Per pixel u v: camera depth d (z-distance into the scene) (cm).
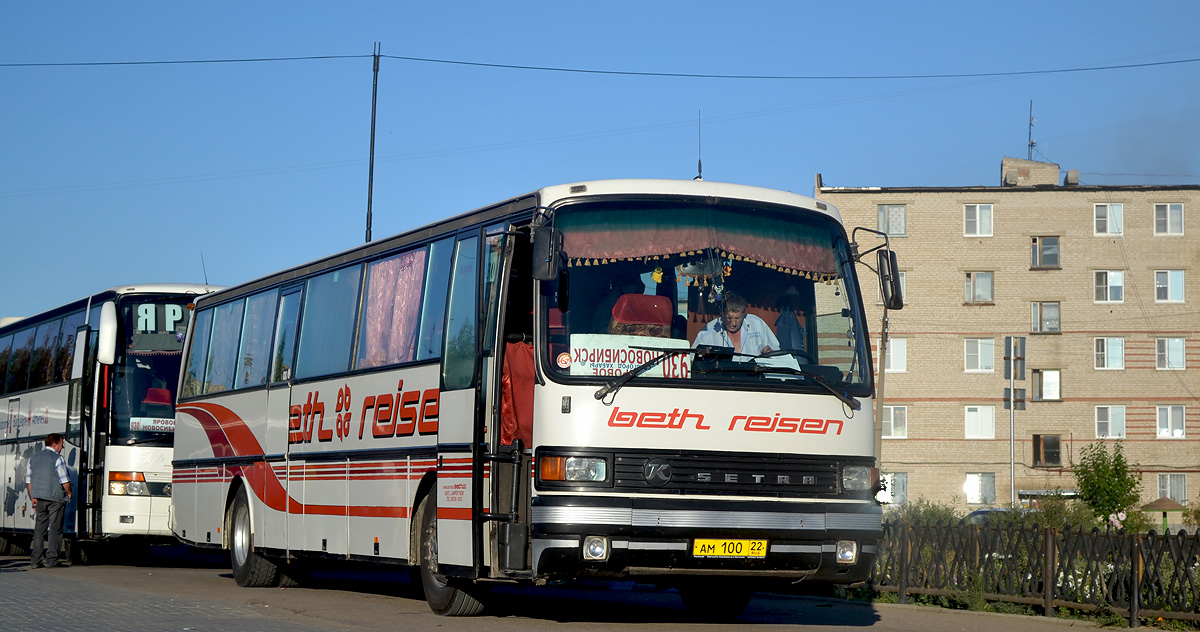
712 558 1080
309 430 1569
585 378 1081
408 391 1341
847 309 1188
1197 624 1187
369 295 1480
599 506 1055
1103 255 6297
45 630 1106
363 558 1415
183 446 1978
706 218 1156
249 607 1386
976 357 6309
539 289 1104
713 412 1099
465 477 1205
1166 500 5112
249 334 1806
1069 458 6234
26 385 2517
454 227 1305
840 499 1130
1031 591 1360
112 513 2109
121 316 2175
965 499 6244
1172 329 6253
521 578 1103
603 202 1135
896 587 1521
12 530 2517
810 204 1206
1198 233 6281
